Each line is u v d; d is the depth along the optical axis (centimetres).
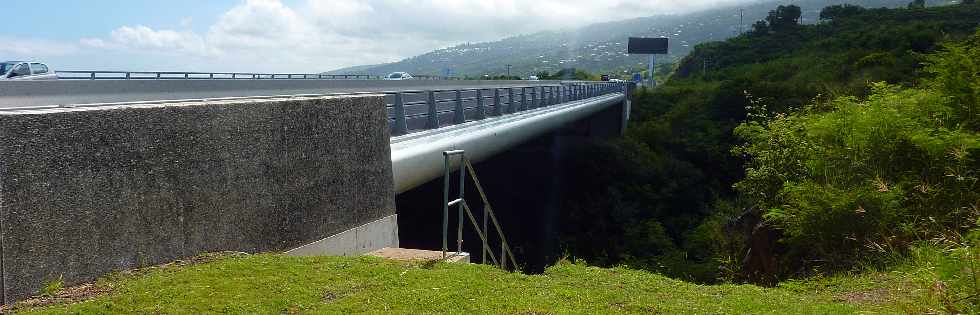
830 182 1227
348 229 1038
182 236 750
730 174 4428
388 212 1162
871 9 9875
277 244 891
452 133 1686
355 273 730
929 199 1070
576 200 4156
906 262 903
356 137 1066
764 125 2081
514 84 6125
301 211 935
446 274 756
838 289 868
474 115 2075
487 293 678
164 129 730
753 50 9225
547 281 777
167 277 675
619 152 4466
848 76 4422
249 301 609
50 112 617
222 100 867
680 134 5028
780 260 1242
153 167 716
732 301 734
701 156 4647
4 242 576
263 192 869
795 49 8450
